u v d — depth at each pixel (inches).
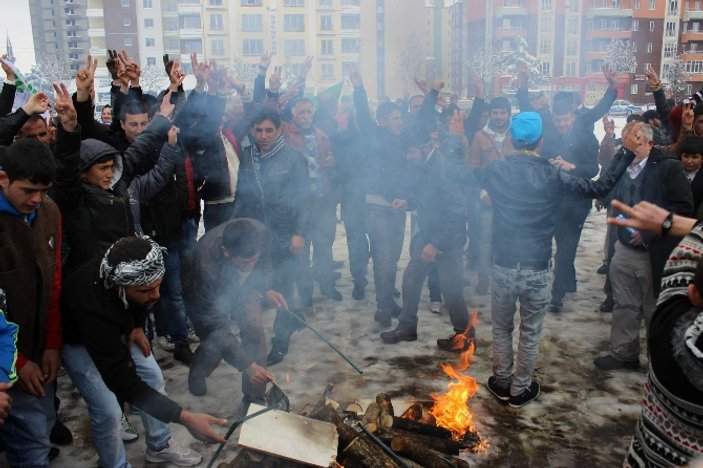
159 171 149.3
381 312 180.7
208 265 118.6
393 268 181.9
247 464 94.0
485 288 210.8
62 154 101.1
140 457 115.7
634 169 140.5
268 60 215.2
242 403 132.5
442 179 155.2
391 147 173.3
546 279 126.3
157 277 86.4
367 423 105.2
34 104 122.3
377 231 177.2
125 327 90.4
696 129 163.9
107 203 111.6
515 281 126.6
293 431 96.5
